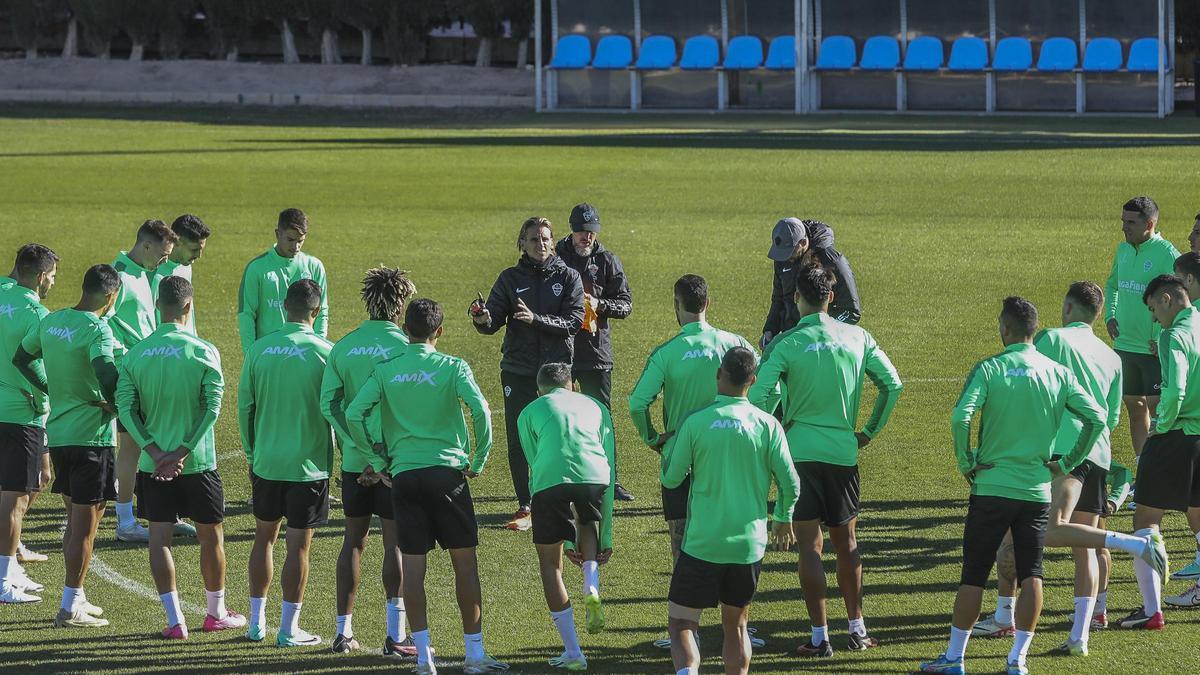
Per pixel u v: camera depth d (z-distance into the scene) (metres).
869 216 57.72
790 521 18.25
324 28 120.25
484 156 77.19
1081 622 19.38
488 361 37.56
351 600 20.27
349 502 20.28
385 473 19.39
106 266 21.53
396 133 89.81
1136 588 22.33
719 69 101.75
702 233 55.06
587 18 105.88
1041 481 18.50
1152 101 93.69
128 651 20.16
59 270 49.34
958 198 61.16
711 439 17.45
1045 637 20.23
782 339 19.73
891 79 99.88
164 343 20.39
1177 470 21.03
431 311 19.25
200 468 20.58
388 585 20.03
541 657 19.89
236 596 22.59
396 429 19.23
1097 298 20.25
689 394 20.33
